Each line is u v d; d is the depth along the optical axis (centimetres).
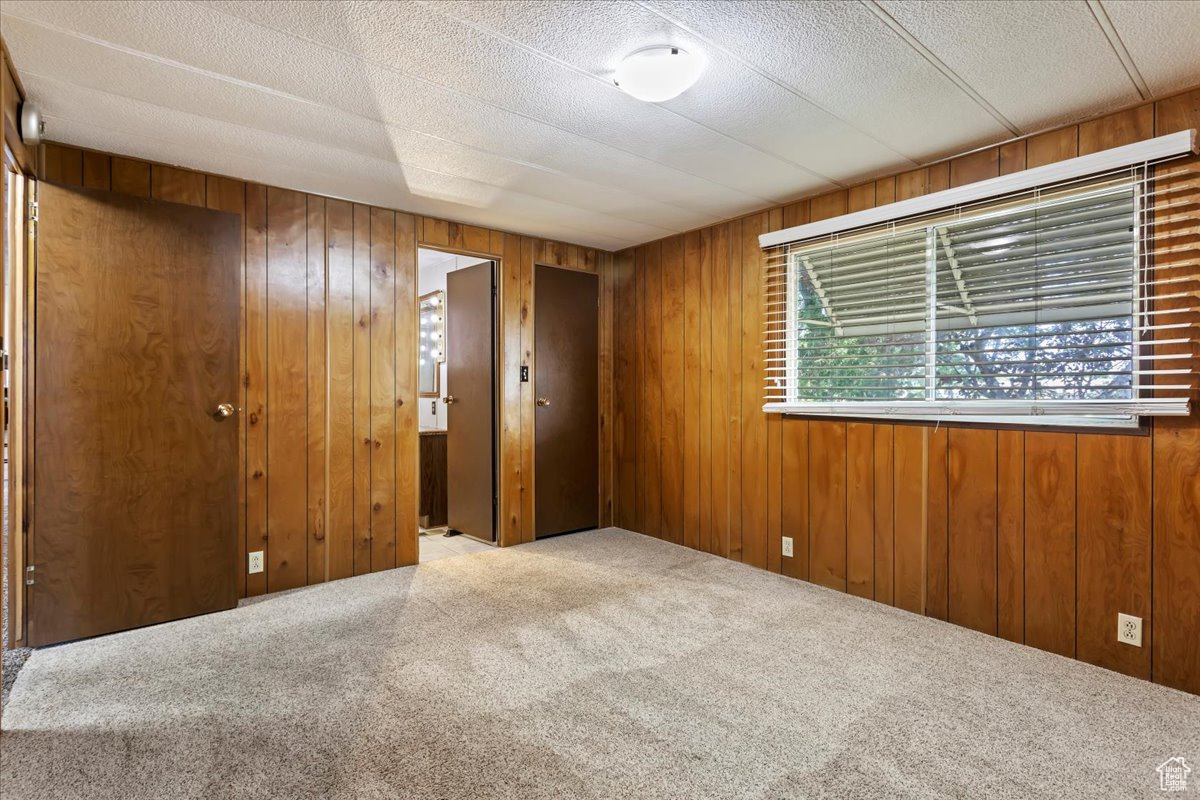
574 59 194
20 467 245
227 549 288
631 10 168
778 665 233
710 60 194
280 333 317
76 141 257
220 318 286
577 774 166
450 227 383
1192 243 210
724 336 381
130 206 264
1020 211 249
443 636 259
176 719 192
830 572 324
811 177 301
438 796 157
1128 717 196
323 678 220
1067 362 240
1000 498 259
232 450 289
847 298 319
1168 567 215
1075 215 236
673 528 418
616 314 468
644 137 253
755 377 362
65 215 250
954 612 275
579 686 216
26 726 187
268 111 230
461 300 449
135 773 165
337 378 335
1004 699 207
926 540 284
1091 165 227
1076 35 179
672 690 213
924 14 169
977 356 268
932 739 184
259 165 285
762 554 358
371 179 305
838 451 320
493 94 217
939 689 214
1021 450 253
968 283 271
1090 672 227
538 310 429
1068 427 239
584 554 390
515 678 221
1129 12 167
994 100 220
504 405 413
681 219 377
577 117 235
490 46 186
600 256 464
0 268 196
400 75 204
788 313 343
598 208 354
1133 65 195
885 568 300
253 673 223
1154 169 217
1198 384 208
